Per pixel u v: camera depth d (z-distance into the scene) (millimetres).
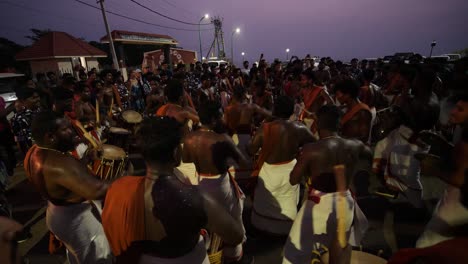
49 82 9461
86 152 3145
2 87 9047
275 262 3143
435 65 6156
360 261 2184
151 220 1278
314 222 2422
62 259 3309
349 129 3879
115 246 1367
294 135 3203
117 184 1355
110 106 6688
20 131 5316
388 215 3816
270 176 3336
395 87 5648
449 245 1480
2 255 841
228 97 8492
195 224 1297
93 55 20984
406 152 3611
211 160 2826
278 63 11023
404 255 1615
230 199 2986
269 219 3469
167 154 1294
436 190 4352
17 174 5863
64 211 2174
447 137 4887
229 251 2951
